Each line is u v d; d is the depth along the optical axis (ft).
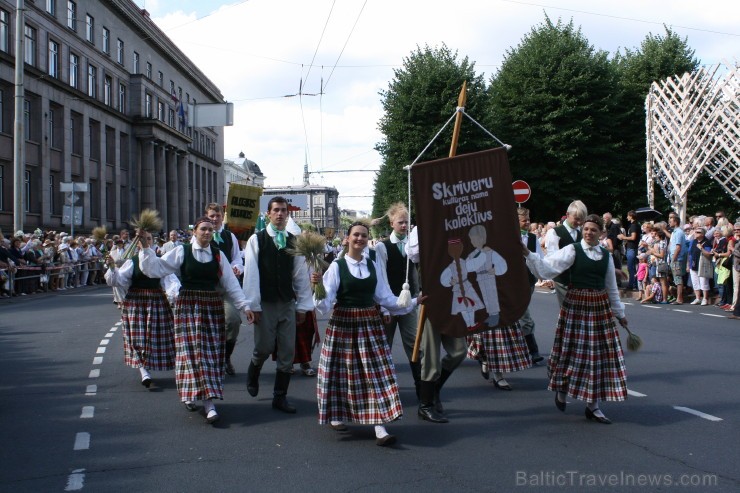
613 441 17.39
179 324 19.72
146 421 19.80
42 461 16.16
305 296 20.84
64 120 125.70
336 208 289.12
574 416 19.94
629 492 13.97
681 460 15.84
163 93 176.04
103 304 57.31
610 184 110.73
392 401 17.33
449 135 102.99
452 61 106.11
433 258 18.38
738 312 41.68
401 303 17.89
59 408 21.35
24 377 26.18
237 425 19.31
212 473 15.26
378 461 16.03
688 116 65.57
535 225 67.26
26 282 68.08
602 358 19.13
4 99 106.83
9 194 107.76
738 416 19.58
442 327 18.40
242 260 28.02
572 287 19.47
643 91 114.42
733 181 76.28
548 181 107.45
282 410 20.94
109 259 23.89
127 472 15.37
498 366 23.66
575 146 107.34
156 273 19.65
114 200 149.59
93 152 141.28
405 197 105.09
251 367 21.72
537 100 106.83
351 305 17.85
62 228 124.16
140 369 25.09
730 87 62.80
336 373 17.85
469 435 18.12
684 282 54.08
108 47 149.28
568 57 107.24
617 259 59.77
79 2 133.80
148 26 168.45
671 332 35.91
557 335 19.79
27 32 113.09
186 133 198.08
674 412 20.10
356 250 18.01
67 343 34.65
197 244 19.80
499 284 18.57
